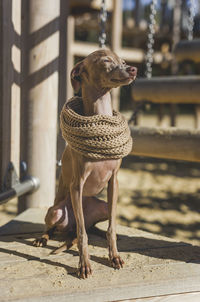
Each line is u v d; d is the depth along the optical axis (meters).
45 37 3.20
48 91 3.26
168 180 5.96
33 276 1.96
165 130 3.33
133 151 3.56
